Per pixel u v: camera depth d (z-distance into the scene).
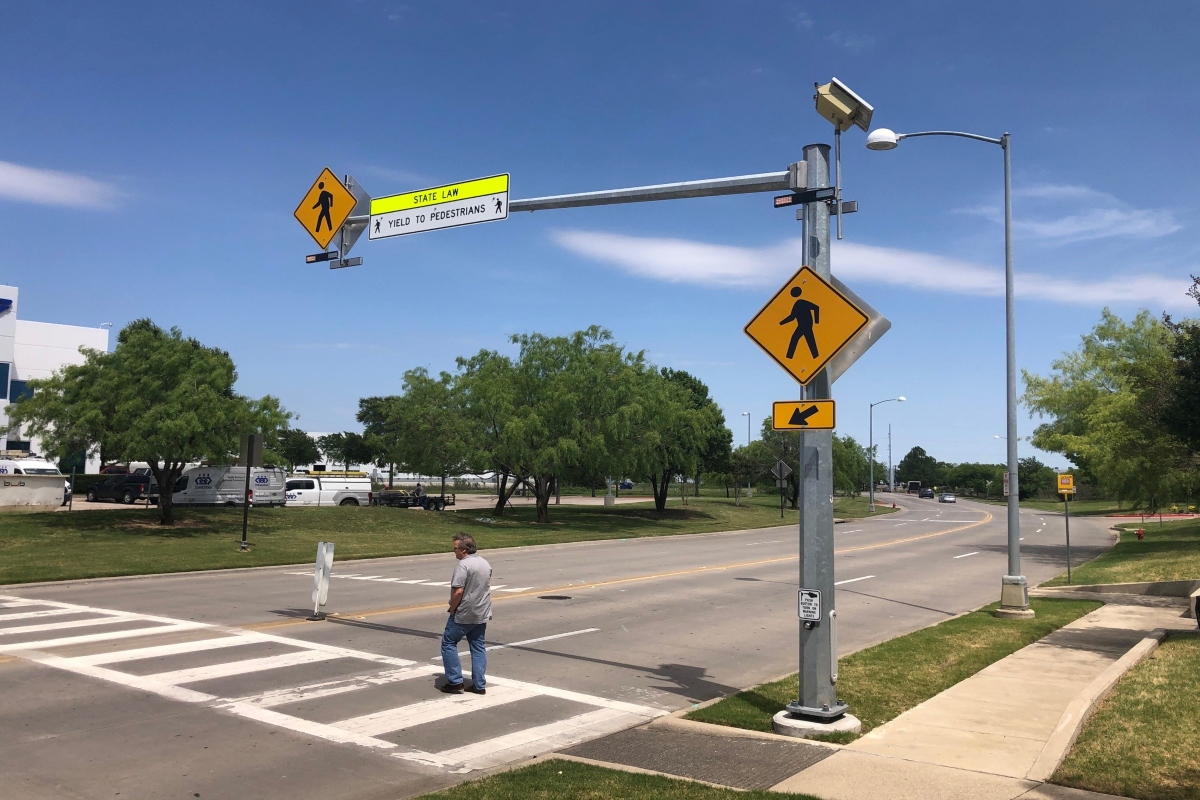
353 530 30.86
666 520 47.41
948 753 6.73
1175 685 8.98
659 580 20.03
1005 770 6.27
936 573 24.09
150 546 23.22
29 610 13.77
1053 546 36.16
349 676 9.45
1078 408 36.53
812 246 7.70
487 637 12.31
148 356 26.94
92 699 8.18
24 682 8.80
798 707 7.61
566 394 38.09
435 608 14.68
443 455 45.91
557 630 13.04
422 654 10.76
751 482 79.44
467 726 7.70
